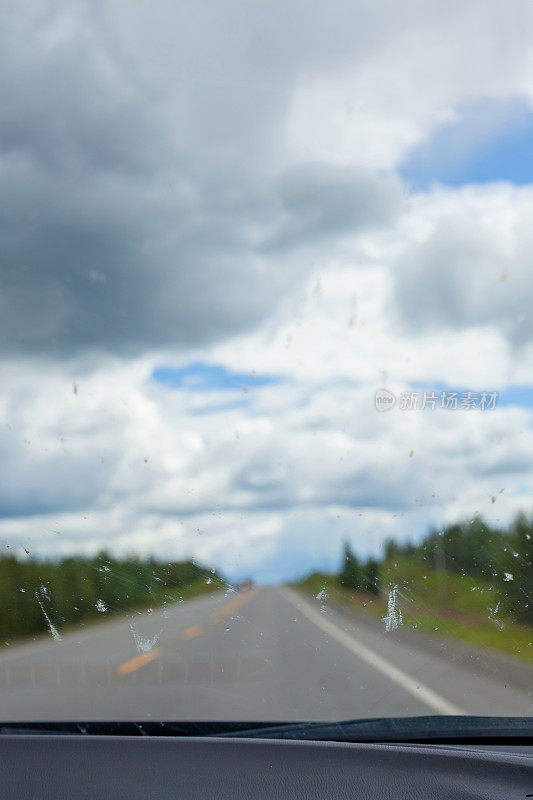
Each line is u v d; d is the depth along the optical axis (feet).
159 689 14.42
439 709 12.73
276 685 14.70
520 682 14.38
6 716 12.57
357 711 12.54
